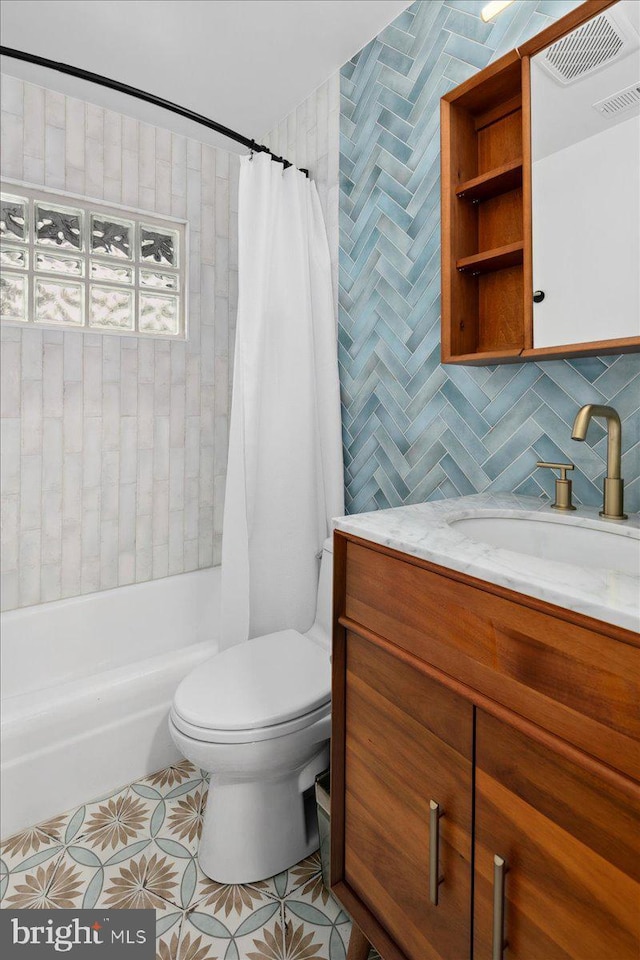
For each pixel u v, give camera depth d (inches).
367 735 39.9
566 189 42.9
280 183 74.3
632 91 39.1
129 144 86.1
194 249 94.2
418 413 65.4
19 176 76.7
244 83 78.4
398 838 36.9
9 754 57.8
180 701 51.8
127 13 64.4
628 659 22.8
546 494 52.0
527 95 44.9
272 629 76.4
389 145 67.2
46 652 80.6
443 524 40.3
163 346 91.9
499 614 28.9
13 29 66.9
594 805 24.4
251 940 46.2
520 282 51.7
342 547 41.9
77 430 84.3
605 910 24.0
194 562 98.2
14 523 80.0
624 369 45.4
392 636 36.9
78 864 54.1
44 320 82.4
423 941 35.0
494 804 29.5
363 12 64.8
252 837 52.2
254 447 71.9
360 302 73.6
